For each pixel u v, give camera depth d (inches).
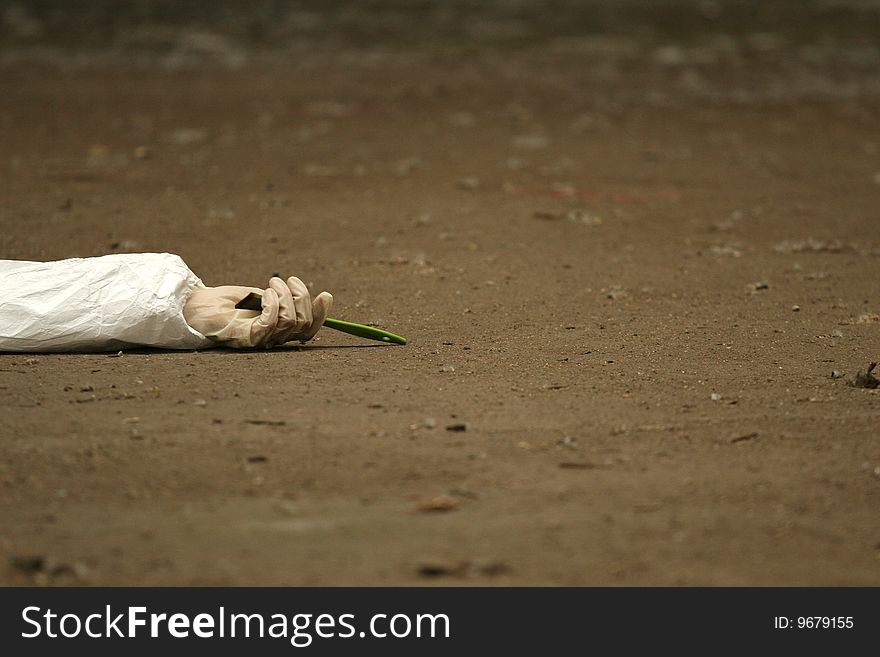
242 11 2105.1
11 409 374.9
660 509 301.3
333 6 2187.5
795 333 510.0
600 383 415.5
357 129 1182.9
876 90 1505.9
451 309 560.1
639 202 893.2
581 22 2026.3
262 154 1060.5
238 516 293.7
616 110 1314.0
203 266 663.1
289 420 364.5
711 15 2126.0
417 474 320.8
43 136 1137.4
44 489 310.3
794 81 1551.4
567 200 890.7
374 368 432.5
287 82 1457.9
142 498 304.8
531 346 477.1
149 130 1171.3
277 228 777.6
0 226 761.0
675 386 413.1
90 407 377.7
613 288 614.5
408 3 2234.3
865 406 390.9
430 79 1480.1
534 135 1169.4
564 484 315.9
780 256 725.9
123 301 447.8
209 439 346.0
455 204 866.1
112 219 795.4
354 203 866.1
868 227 831.1
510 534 284.5
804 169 1057.5
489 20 2039.9
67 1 2145.7
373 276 642.2
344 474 320.5
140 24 1953.7
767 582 266.8
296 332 467.2
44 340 444.1
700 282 639.1
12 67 1573.6
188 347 456.8
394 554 273.7
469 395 395.9
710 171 1032.2
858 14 2170.3
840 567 274.1
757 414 379.9
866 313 557.9
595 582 263.6
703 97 1422.2
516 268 669.9
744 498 309.4
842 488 317.7
